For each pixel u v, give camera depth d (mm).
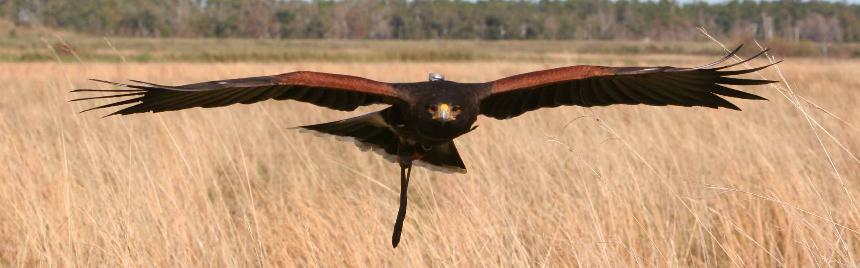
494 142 14734
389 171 14453
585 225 9688
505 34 177375
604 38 174500
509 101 7129
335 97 6590
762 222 10789
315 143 17172
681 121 17469
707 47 122062
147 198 10680
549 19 178375
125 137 15117
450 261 9102
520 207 10930
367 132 7043
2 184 11422
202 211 11164
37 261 10055
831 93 27438
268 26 161000
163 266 9492
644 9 180750
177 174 11891
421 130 6488
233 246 10164
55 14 144125
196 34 154500
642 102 7246
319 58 78562
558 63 67375
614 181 11375
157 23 152375
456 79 42906
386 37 172500
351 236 10016
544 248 10023
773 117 17578
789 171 11648
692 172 12812
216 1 166750
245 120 18688
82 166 12352
